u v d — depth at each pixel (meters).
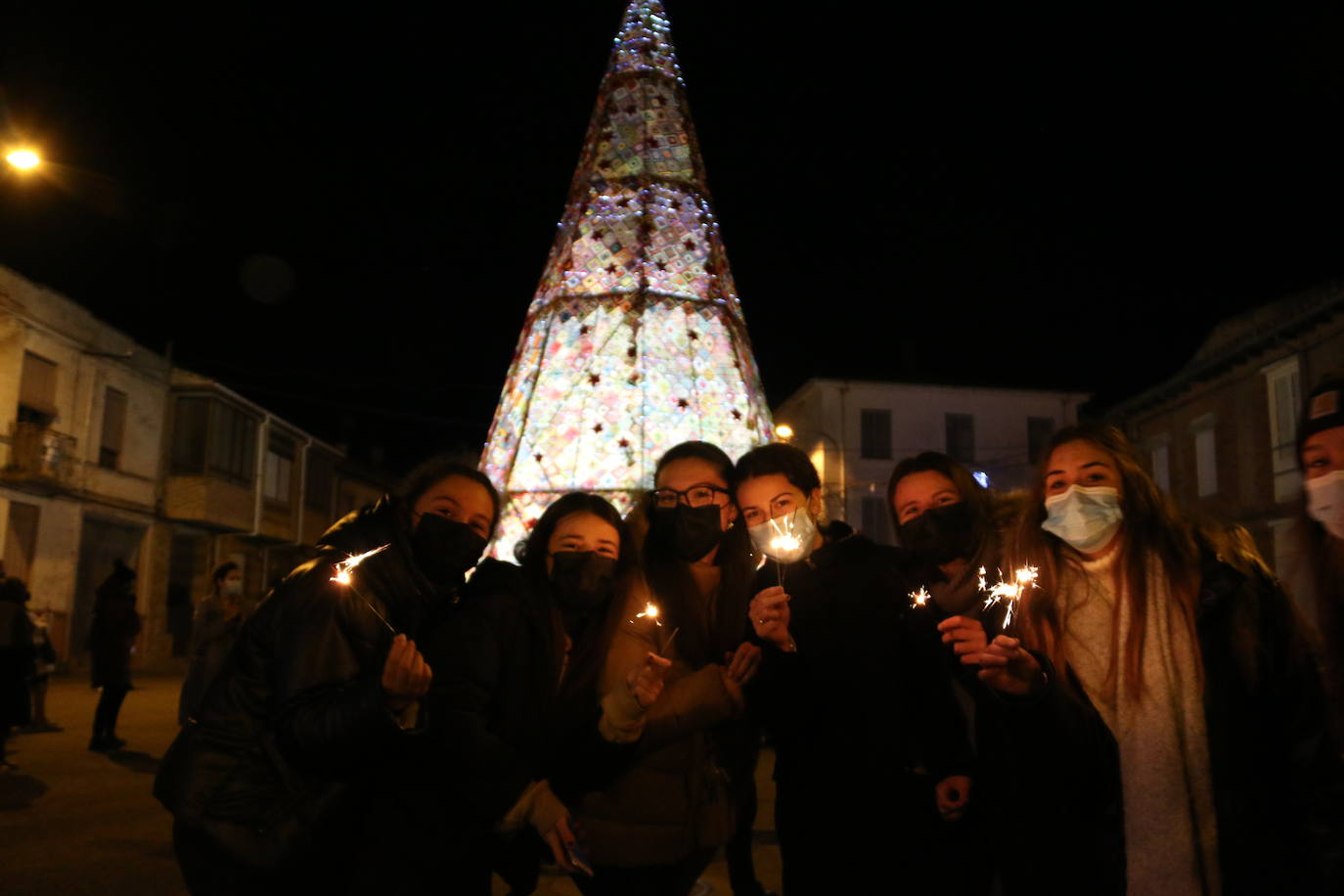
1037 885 2.26
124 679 9.09
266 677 2.32
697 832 2.79
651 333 5.38
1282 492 19.03
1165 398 23.55
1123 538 2.35
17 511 19.42
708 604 3.10
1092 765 2.21
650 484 5.06
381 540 2.49
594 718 2.53
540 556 2.86
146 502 23.97
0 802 6.58
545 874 4.79
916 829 2.71
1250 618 2.11
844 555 3.00
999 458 30.89
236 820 2.22
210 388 25.20
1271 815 2.05
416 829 2.36
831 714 2.77
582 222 5.70
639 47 6.04
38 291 19.69
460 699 2.37
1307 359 18.42
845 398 30.70
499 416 5.64
